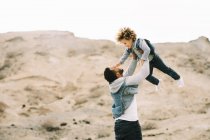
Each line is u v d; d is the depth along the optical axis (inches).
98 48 792.9
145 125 447.2
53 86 652.1
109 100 594.6
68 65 716.7
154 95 600.4
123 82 174.2
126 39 188.2
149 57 191.5
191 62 771.4
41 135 423.2
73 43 799.1
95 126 460.8
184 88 629.0
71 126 459.5
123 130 176.9
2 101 575.8
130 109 176.9
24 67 705.0
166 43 859.4
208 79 698.2
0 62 734.5
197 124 430.9
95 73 695.7
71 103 602.9
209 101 576.1
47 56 741.3
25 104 591.8
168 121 465.4
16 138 400.5
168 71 196.9
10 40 804.0
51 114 533.0
